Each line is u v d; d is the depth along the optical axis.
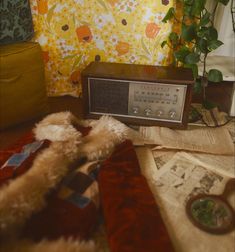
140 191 0.84
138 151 1.09
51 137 1.00
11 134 1.24
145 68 1.25
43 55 1.42
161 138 1.15
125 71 1.20
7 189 0.74
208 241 0.73
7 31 1.24
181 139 1.16
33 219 0.72
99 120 1.15
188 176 0.97
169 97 1.17
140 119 1.24
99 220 0.79
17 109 1.25
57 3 1.30
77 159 0.94
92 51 1.43
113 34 1.37
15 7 1.23
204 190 0.91
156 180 0.94
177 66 1.30
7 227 0.66
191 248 0.71
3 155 0.95
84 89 1.21
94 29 1.36
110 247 0.67
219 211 0.82
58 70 1.49
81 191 0.82
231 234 0.75
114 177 0.88
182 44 1.31
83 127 1.17
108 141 1.02
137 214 0.76
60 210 0.76
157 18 1.28
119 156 0.99
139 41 1.36
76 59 1.46
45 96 1.36
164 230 0.72
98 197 0.82
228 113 1.39
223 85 1.66
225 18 1.46
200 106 1.44
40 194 0.75
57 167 0.84
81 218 0.74
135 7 1.28
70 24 1.35
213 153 1.09
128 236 0.69
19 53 1.17
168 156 1.07
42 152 0.91
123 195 0.82
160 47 1.35
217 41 1.15
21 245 0.65
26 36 1.32
